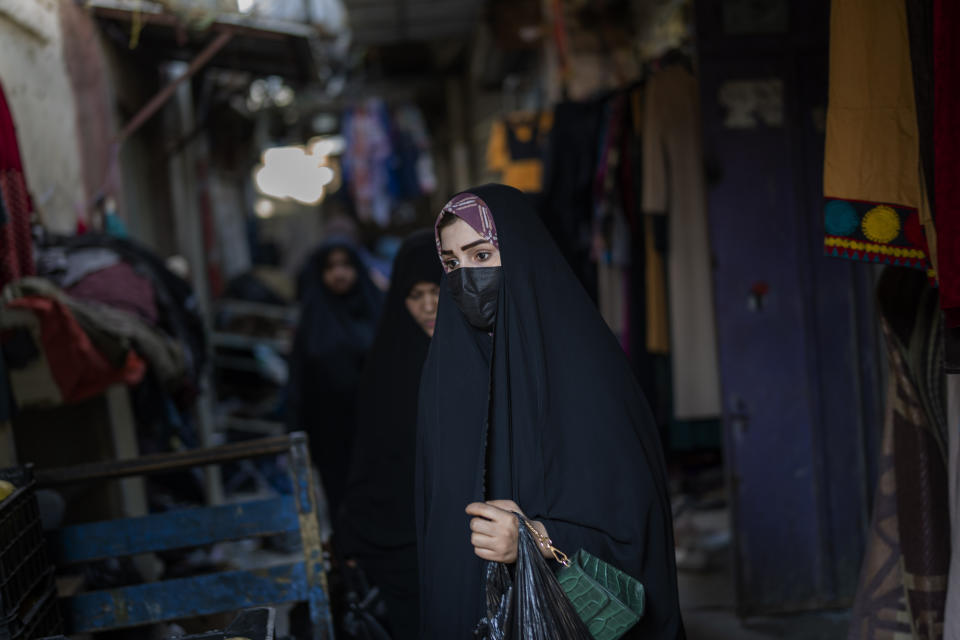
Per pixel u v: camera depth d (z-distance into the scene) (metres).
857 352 3.40
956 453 1.97
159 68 6.33
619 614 1.52
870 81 1.93
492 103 13.30
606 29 6.79
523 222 1.74
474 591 1.73
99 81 4.53
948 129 1.72
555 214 4.44
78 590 2.64
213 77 7.70
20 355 2.63
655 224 3.92
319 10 5.13
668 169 3.85
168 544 2.09
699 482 4.89
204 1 4.61
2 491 1.70
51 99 3.68
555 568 1.59
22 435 3.40
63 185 3.76
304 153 11.30
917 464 2.13
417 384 2.52
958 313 1.76
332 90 10.87
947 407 2.06
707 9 3.32
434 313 2.49
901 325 2.16
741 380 3.39
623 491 1.65
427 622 1.81
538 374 1.67
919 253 1.93
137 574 3.08
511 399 1.69
